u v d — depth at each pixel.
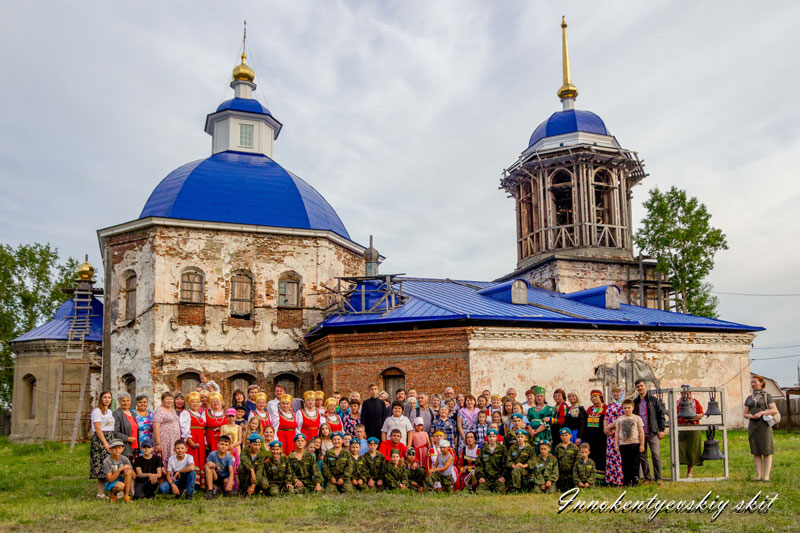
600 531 9.08
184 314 27.58
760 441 13.44
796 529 9.21
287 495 12.23
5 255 47.09
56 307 48.84
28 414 31.30
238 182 30.27
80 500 12.02
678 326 27.73
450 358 23.66
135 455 12.95
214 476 12.45
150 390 26.66
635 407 13.86
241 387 28.25
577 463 12.80
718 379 28.59
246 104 34.22
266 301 28.70
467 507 10.91
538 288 34.25
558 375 24.91
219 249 28.38
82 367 30.64
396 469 13.26
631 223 37.84
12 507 11.09
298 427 13.82
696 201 38.56
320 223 30.55
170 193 29.28
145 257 27.89
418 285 31.22
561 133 36.19
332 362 25.25
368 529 9.27
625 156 35.91
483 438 14.16
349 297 28.44
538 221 36.59
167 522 9.83
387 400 15.48
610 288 29.80
